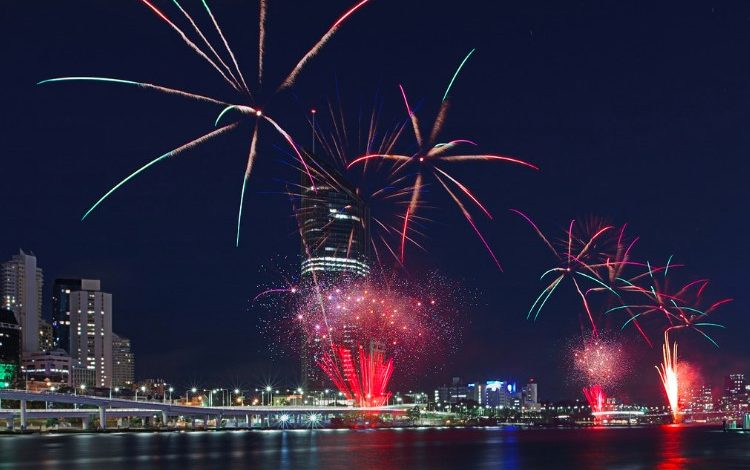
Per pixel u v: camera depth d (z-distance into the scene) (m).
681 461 152.88
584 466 141.88
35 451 182.38
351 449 190.38
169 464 143.38
